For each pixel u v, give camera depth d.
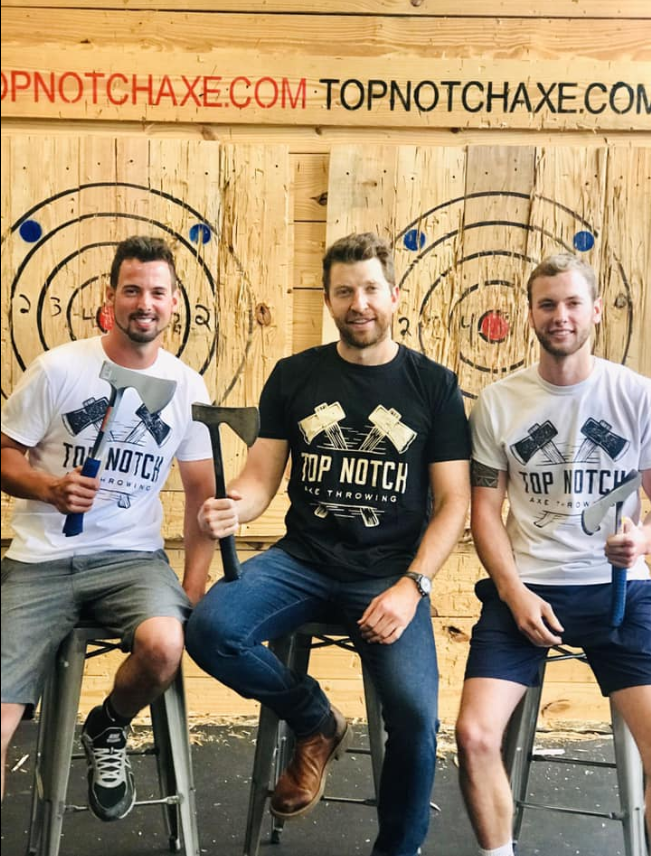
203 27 2.89
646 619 2.10
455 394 2.25
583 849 2.33
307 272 2.98
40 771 2.18
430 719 1.95
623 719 2.07
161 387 2.06
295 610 2.16
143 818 2.44
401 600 2.04
